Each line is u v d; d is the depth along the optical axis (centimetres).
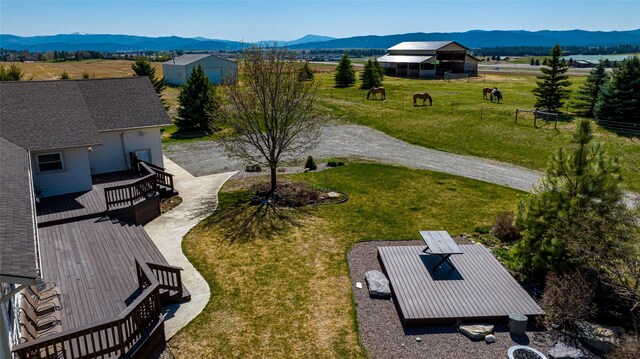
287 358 888
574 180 1084
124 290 1025
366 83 5378
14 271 606
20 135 1569
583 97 3231
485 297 1053
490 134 2903
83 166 1680
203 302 1075
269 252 1343
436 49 6906
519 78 6450
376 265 1268
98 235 1330
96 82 2145
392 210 1700
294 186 1945
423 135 3044
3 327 671
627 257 938
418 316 978
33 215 859
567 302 971
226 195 1870
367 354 900
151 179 1603
